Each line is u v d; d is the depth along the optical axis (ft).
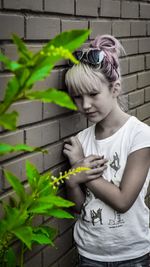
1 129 5.48
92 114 6.30
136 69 9.68
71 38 3.26
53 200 4.03
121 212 6.35
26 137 5.97
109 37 6.59
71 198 6.68
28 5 5.76
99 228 6.53
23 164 5.94
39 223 6.49
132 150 6.30
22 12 5.67
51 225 6.86
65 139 7.02
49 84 6.32
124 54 7.96
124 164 6.39
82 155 6.81
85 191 6.75
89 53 6.08
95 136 6.73
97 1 7.68
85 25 7.26
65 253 7.47
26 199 4.08
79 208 6.73
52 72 6.38
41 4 6.04
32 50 5.93
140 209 6.64
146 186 6.76
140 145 6.27
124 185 6.26
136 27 9.57
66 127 7.01
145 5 10.08
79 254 6.89
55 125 6.68
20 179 5.90
